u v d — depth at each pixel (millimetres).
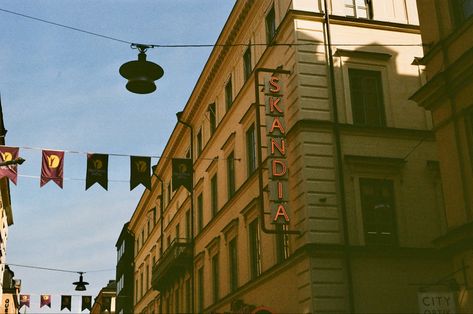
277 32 21156
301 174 18562
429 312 13195
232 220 25000
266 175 21734
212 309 27250
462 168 14039
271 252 20891
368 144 19438
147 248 46812
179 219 35719
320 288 17281
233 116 26531
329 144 18984
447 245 14008
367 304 17469
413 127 20172
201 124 32344
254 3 24281
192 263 31094
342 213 18297
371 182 19172
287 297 19016
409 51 21078
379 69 20531
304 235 18000
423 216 19125
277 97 19812
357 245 18062
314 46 20000
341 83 19891
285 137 19641
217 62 28422
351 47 20484
